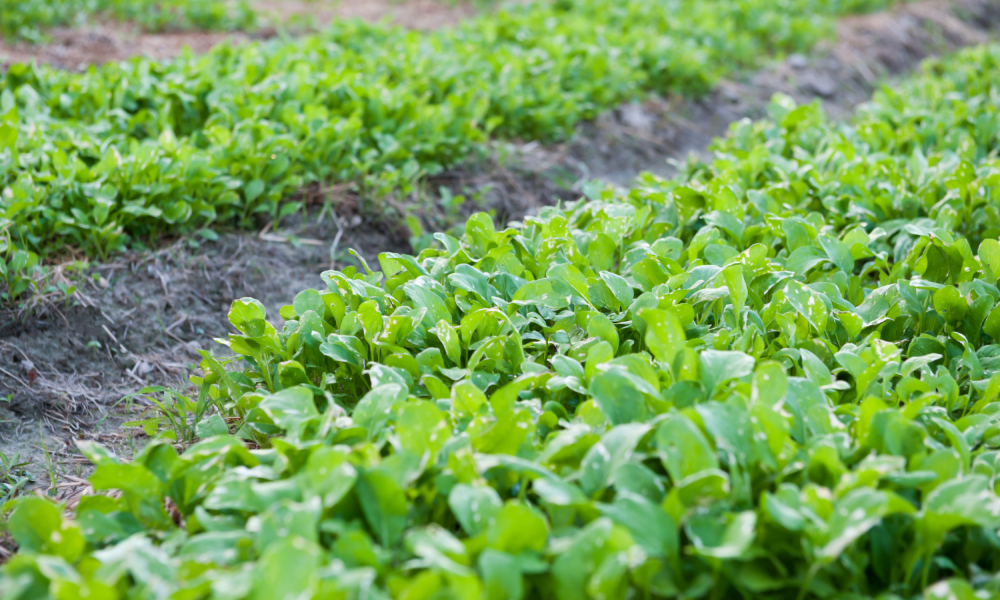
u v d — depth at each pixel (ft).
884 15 36.50
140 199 13.07
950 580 5.25
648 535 5.28
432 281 8.89
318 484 5.70
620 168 20.40
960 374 8.60
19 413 10.46
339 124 15.48
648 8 29.55
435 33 26.45
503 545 5.25
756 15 30.81
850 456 6.42
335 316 8.88
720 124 23.99
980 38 38.83
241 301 8.33
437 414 6.22
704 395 6.77
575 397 7.80
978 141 16.53
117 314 12.19
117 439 10.32
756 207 11.89
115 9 28.12
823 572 5.59
